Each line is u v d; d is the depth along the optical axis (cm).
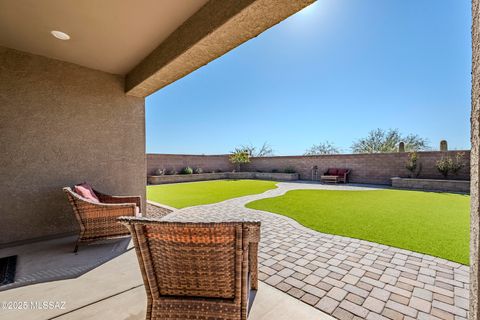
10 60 322
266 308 174
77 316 167
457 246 289
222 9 221
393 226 379
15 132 324
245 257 121
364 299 186
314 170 1324
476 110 78
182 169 1405
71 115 370
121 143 424
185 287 129
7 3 235
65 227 360
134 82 393
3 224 315
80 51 337
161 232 121
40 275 228
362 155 1140
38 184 340
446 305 178
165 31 291
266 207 547
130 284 211
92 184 389
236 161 1593
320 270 235
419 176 977
